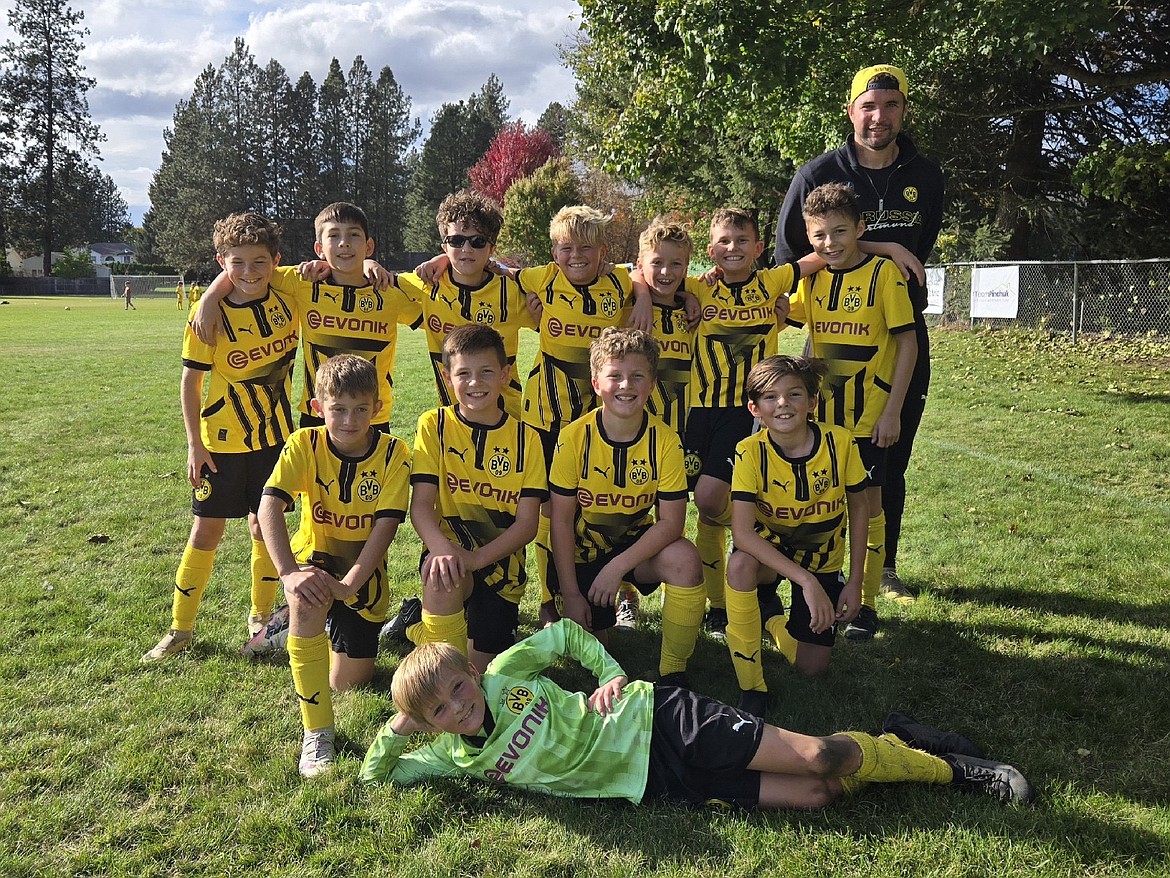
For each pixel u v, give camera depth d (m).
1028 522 5.71
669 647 3.50
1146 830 2.55
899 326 4.07
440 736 2.88
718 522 4.16
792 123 13.51
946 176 18.80
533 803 2.77
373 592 3.53
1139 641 3.88
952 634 4.02
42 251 72.25
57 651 3.87
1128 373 12.38
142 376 13.73
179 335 22.77
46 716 3.29
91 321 29.19
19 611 4.29
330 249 3.94
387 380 4.24
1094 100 16.62
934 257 20.31
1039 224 20.12
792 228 4.66
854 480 3.53
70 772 2.92
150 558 5.16
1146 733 3.10
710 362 4.18
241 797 2.79
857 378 4.17
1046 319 16.69
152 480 7.07
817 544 3.67
